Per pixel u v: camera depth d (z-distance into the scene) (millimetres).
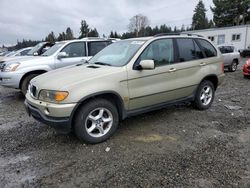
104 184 3117
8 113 6148
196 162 3609
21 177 3299
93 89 3992
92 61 5191
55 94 3830
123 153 3898
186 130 4824
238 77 12430
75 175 3318
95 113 4215
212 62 6000
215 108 6340
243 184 3102
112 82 4219
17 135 4664
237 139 4426
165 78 4961
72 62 8164
